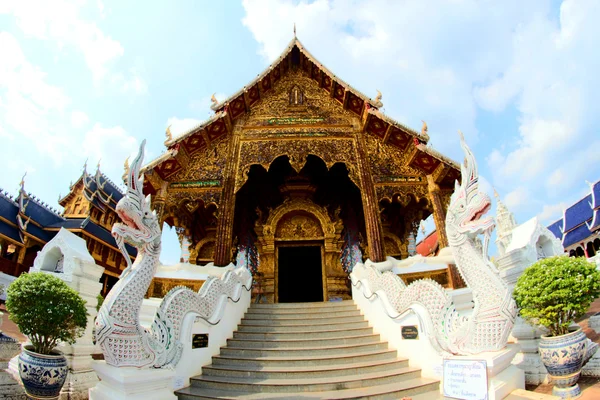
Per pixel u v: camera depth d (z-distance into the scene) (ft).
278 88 49.57
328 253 50.39
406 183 42.11
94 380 20.24
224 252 37.52
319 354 25.29
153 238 19.70
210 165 42.78
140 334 18.04
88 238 74.84
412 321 24.40
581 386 17.24
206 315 25.44
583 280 16.79
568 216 95.76
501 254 27.20
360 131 45.68
